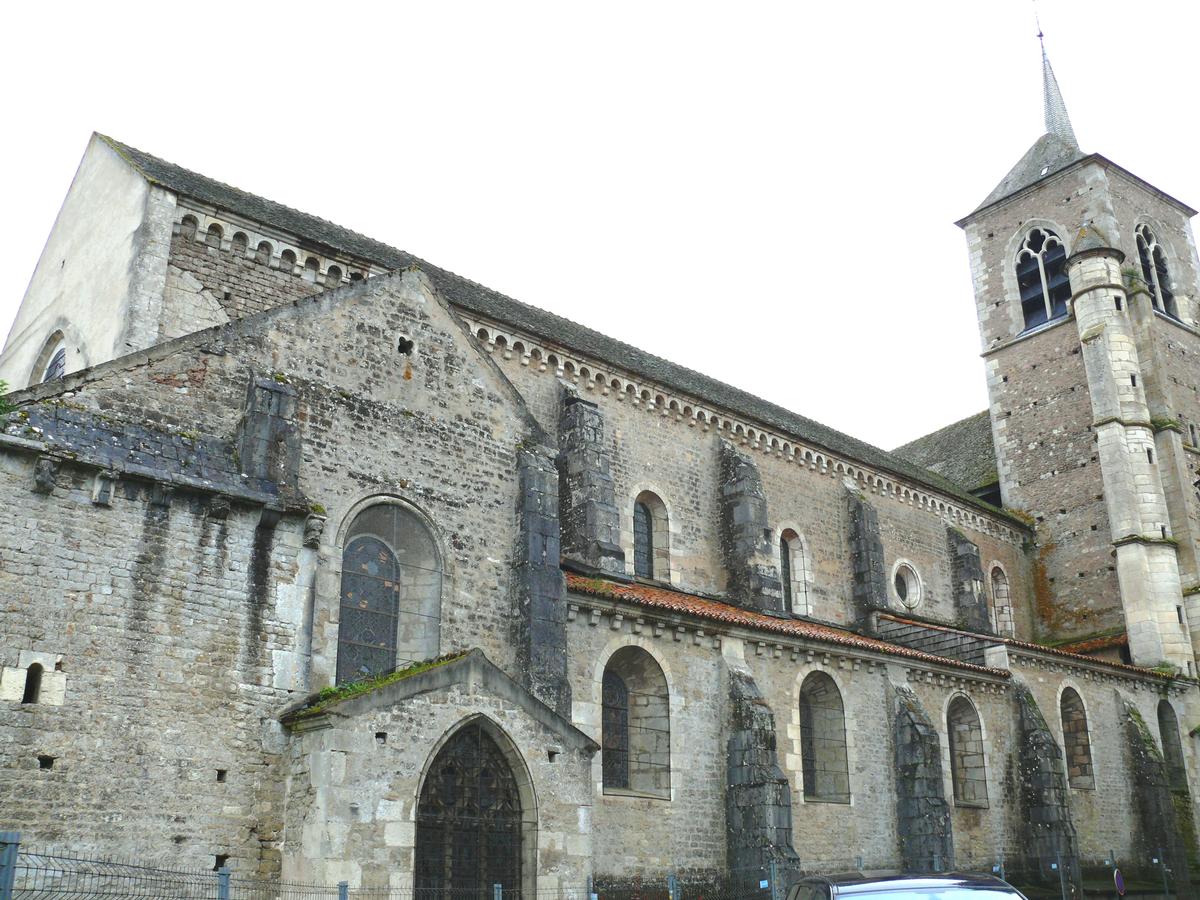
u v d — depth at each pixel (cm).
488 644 2444
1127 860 4028
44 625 1784
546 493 2619
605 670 2795
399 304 2525
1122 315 5191
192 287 2670
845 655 3266
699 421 3806
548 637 2486
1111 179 5634
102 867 1741
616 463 3484
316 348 2336
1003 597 5050
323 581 2200
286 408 2203
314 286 2898
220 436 2134
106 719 1809
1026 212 5844
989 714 3706
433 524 2423
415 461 2436
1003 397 5694
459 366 2598
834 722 3228
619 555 3181
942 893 1468
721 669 2944
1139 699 4416
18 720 1720
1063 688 4056
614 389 3575
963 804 3484
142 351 2078
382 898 1867
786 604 3947
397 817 1925
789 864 2705
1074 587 5156
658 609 2788
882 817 3209
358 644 2286
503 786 2125
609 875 2533
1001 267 5891
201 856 1852
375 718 1947
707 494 3744
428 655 2347
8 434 1816
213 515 2020
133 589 1892
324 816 1848
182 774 1867
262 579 2056
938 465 6188
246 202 3081
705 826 2766
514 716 2142
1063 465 5353
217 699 1942
